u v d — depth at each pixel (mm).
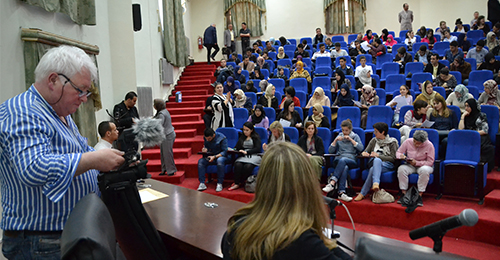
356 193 4488
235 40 13711
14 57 3299
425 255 562
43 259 1358
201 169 5117
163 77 8570
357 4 13469
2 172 1336
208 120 6270
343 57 8594
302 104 7207
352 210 4215
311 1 13766
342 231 1934
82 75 1389
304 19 13820
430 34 10781
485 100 5723
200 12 13844
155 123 1544
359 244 620
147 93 7262
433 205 3998
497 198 3809
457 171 4086
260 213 1015
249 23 13648
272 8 13891
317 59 9742
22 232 1351
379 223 4078
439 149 4746
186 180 5695
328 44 11086
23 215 1343
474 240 3564
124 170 1413
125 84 5926
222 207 2182
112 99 5816
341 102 6586
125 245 1541
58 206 1369
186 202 2273
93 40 5152
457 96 5766
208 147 5195
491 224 3463
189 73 10789
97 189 1549
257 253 935
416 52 9227
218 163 5016
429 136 4531
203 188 5043
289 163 1022
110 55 5805
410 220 3902
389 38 11219
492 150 4543
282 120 5828
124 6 5863
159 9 8852
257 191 1061
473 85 7031
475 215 1118
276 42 12672
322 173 4738
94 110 4660
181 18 10320
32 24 3607
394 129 4777
